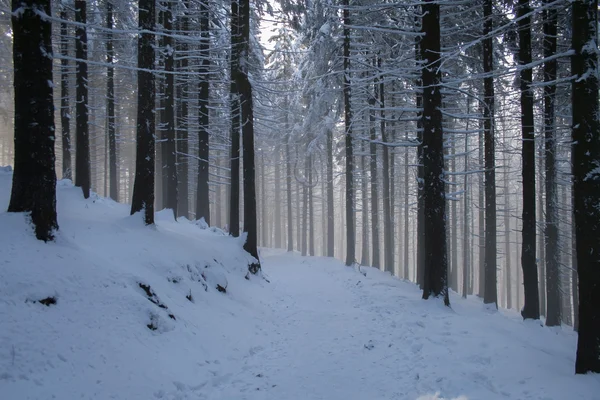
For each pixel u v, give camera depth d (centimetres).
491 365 611
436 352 683
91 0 1950
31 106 682
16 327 498
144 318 657
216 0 1672
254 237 1503
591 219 575
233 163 1593
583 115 583
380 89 2041
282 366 669
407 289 1493
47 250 656
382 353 710
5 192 1112
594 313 570
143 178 1128
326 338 830
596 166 574
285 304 1213
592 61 579
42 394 440
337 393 546
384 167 2369
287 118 3047
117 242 943
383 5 1038
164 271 900
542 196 2350
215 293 1007
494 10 1427
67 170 1772
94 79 2556
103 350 548
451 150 2498
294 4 1809
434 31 1052
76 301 600
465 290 2484
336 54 2241
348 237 2158
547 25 1277
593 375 555
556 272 1493
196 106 2239
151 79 1127
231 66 1572
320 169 3566
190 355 658
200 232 1494
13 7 677
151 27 1105
